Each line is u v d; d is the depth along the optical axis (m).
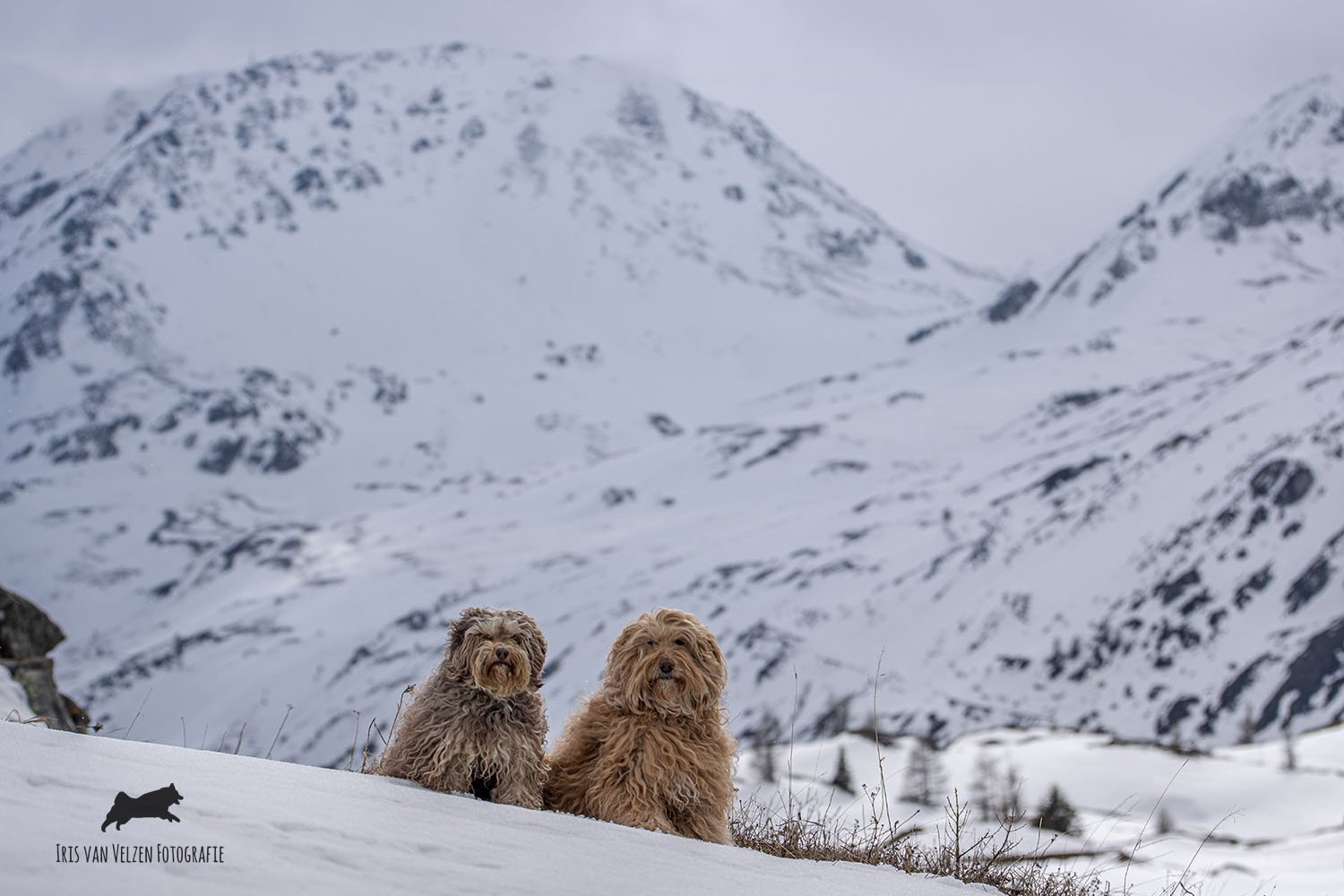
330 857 5.14
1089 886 9.63
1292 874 22.50
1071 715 105.44
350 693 156.12
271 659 169.12
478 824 6.43
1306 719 92.75
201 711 158.50
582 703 9.01
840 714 111.25
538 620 163.38
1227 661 105.44
